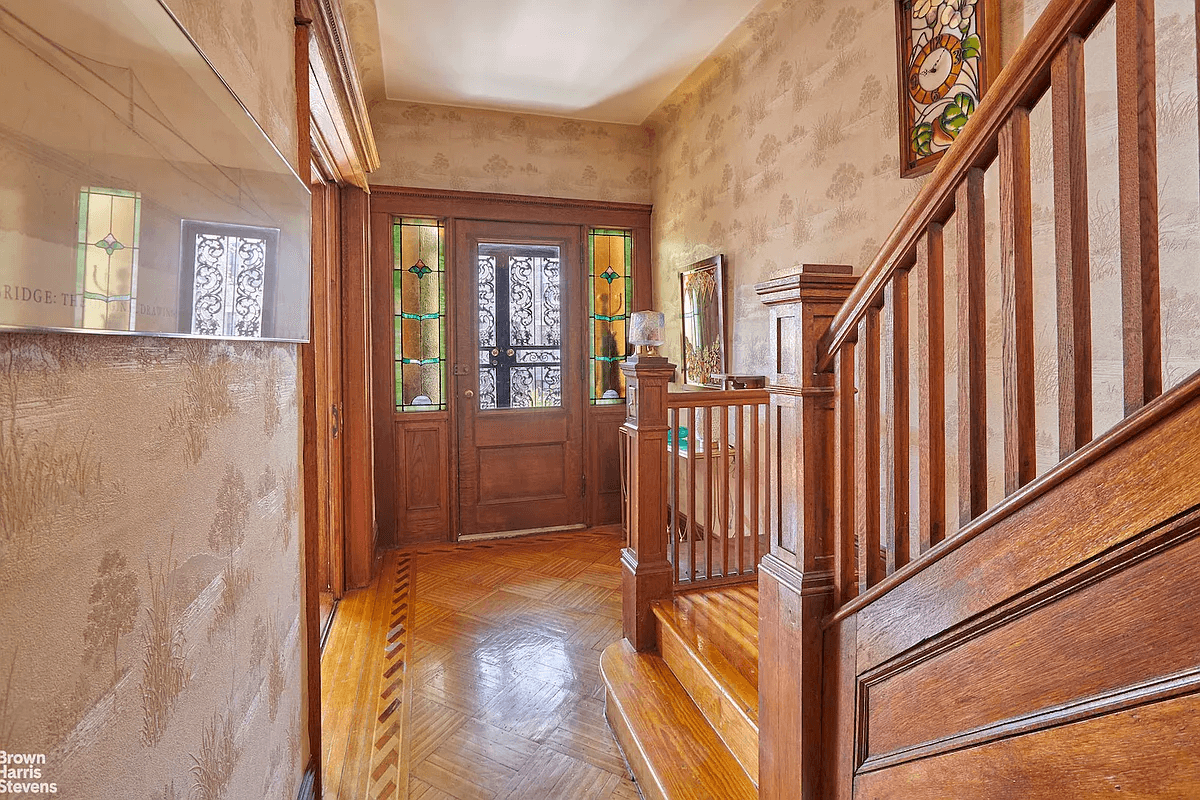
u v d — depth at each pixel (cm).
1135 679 86
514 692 255
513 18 337
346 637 304
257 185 118
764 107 347
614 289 506
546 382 489
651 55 381
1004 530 104
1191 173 152
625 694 226
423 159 454
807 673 147
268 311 125
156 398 87
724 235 395
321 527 350
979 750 109
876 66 262
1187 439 80
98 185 67
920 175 239
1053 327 187
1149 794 84
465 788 198
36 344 61
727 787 178
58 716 63
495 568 405
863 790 136
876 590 131
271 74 151
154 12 79
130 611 78
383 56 378
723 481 280
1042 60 98
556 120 485
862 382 137
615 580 382
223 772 109
